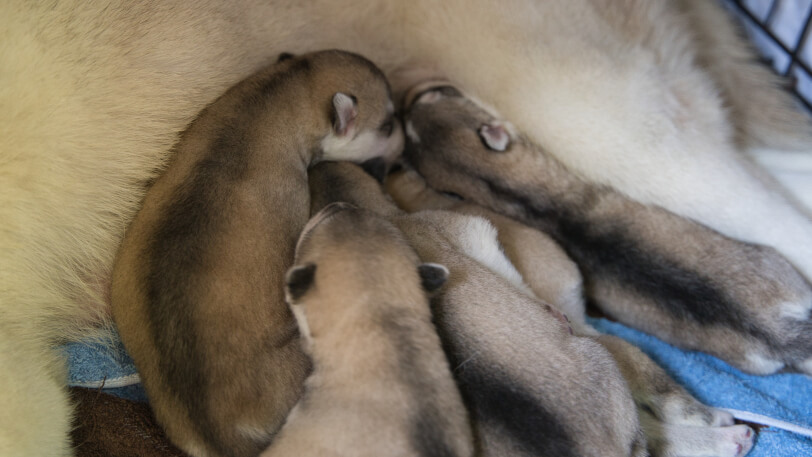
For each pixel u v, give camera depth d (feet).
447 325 2.19
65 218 2.21
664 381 2.31
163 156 2.31
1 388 2.08
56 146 2.18
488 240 2.38
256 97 2.35
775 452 2.27
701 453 2.26
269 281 2.21
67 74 2.19
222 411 2.13
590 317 2.51
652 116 2.39
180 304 2.16
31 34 2.17
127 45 2.24
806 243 2.39
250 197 2.26
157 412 2.18
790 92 2.65
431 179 2.61
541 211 2.51
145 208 2.25
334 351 2.11
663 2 2.44
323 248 2.16
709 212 2.41
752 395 2.33
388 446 2.04
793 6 2.62
